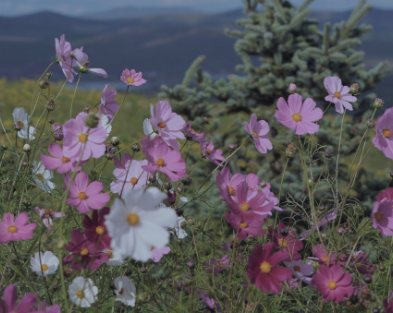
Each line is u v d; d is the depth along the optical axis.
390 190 1.03
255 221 0.93
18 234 0.94
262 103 2.69
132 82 1.11
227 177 0.99
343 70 2.57
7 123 3.94
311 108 1.09
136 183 1.01
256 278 0.91
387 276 1.01
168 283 1.05
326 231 1.09
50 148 0.98
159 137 0.99
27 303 0.86
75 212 1.06
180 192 1.04
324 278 0.94
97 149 0.96
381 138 1.00
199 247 1.08
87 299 0.91
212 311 1.08
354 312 0.98
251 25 2.59
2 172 1.13
